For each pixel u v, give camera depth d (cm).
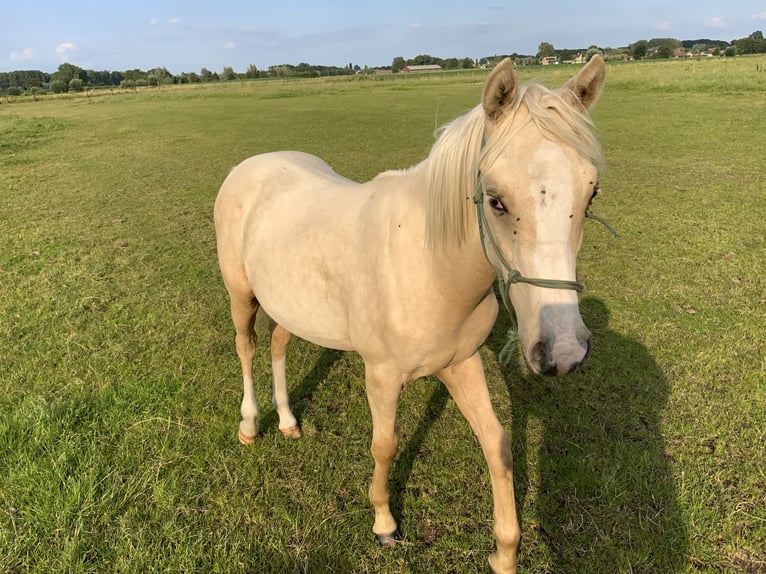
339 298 207
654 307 398
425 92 2670
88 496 234
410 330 179
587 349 134
